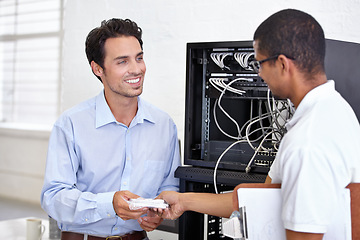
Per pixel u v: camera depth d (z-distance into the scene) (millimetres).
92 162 1492
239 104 1543
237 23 2404
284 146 907
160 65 2641
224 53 1402
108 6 2832
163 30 2629
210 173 1370
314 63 930
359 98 1334
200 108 1475
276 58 934
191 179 1400
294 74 931
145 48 2691
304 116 911
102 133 1505
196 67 1461
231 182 1314
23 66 4633
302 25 919
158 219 1428
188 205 1308
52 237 1738
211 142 1457
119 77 1411
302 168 842
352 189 906
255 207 958
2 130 4574
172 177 1617
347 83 1309
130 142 1528
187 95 1439
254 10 2350
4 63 4793
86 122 1501
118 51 1393
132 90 1427
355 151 893
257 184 967
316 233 841
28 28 4559
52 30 4359
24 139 4418
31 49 4551
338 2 2094
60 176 1469
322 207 833
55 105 4391
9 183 4578
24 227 1877
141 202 1281
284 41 918
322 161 842
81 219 1399
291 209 853
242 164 1380
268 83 980
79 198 1393
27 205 4262
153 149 1562
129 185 1523
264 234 955
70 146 1476
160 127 1588
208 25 2488
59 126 1489
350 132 901
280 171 925
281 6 2264
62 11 4258
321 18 2141
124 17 2770
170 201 1339
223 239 1613
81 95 2932
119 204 1338
